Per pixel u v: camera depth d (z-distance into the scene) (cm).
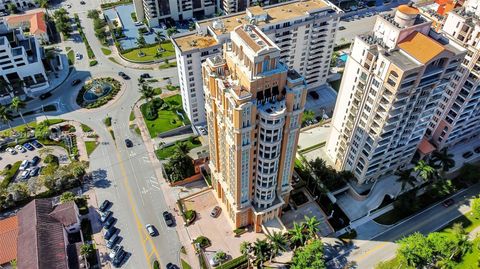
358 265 11056
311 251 10281
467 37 11475
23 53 16150
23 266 10288
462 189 13162
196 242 11538
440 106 13325
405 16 9812
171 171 13362
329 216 12094
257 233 11838
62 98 16900
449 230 11888
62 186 13038
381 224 12088
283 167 10500
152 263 11200
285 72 8544
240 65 8750
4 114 14625
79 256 11012
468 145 14800
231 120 8888
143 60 18912
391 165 12938
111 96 16938
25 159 14250
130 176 13662
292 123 9300
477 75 11588
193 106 14775
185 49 13175
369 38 10519
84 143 14838
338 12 15038
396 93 9762
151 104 16088
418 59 9506
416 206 11906
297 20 14438
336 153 13375
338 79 18000
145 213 12494
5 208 12538
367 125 11225
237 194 10600
